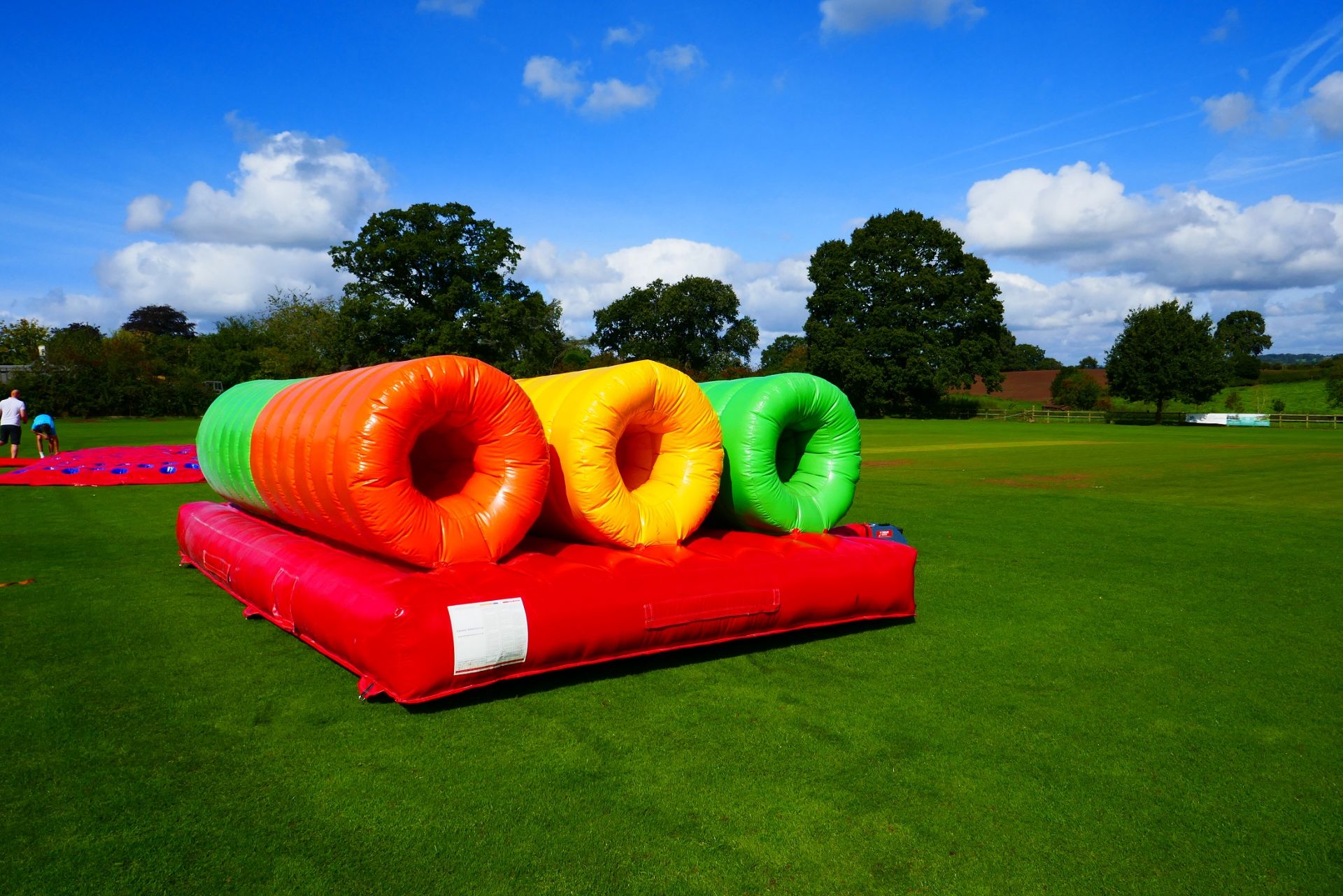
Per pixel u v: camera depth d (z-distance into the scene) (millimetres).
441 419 5125
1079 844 3391
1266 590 7625
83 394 44625
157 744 4152
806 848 3314
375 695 4723
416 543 5012
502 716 4570
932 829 3479
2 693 4797
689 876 3105
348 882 3023
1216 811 3664
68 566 8117
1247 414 53094
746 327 82250
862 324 62562
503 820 3473
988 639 6105
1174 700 4941
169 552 8852
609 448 5805
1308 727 4578
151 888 2961
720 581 5512
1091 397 68062
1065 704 4863
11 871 3055
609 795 3699
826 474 7344
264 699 4738
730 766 4004
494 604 4699
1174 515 12156
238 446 7020
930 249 62906
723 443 6828
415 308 46219
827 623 6094
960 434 38812
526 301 49969
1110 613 6836
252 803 3582
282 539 6523
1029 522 11430
